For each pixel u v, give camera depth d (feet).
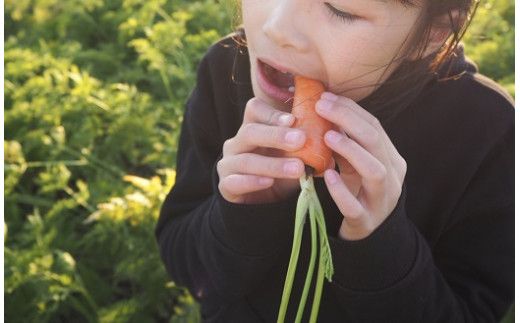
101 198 5.20
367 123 2.57
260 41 2.60
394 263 2.75
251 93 3.24
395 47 2.52
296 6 2.47
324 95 2.58
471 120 3.09
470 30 5.22
